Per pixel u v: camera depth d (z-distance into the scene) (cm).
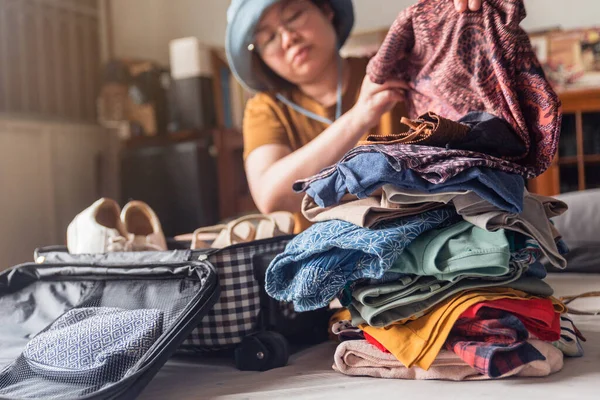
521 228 81
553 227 91
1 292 109
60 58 303
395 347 81
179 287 93
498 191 76
